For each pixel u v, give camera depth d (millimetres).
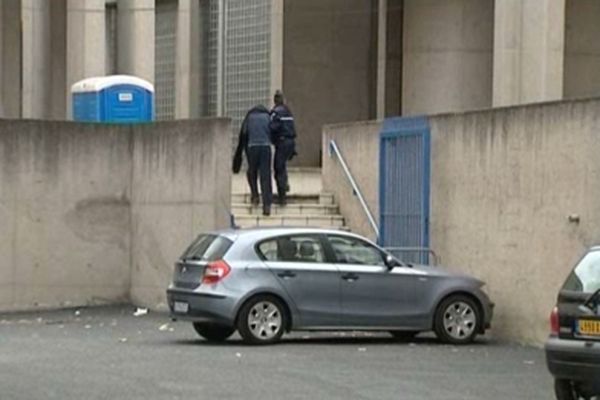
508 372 36750
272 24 77750
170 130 56750
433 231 50344
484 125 47688
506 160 46531
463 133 48781
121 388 32531
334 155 58188
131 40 70000
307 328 43625
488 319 45000
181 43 84188
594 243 42188
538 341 44531
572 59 72875
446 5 71500
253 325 43031
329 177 58719
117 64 72375
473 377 35531
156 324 51375
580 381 28391
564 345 28422
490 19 71625
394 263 44438
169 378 34438
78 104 63125
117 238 58906
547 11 65062
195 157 55531
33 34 76938
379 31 77250
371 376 35344
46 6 76562
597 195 42219
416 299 44406
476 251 47938
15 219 57656
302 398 31219
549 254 44281
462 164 48812
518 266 45750
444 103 71562
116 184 58875
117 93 62406
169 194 56750
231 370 36219
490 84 71625
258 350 41469
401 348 42844
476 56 71500
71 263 58406
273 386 33125
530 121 45344
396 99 76562
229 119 54531
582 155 42938
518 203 45844
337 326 43844
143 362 37938
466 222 48531
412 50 72562
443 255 49750
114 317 54562
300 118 78688
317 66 79000
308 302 43562
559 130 44000
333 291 43750
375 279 44125
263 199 56562
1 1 80375
